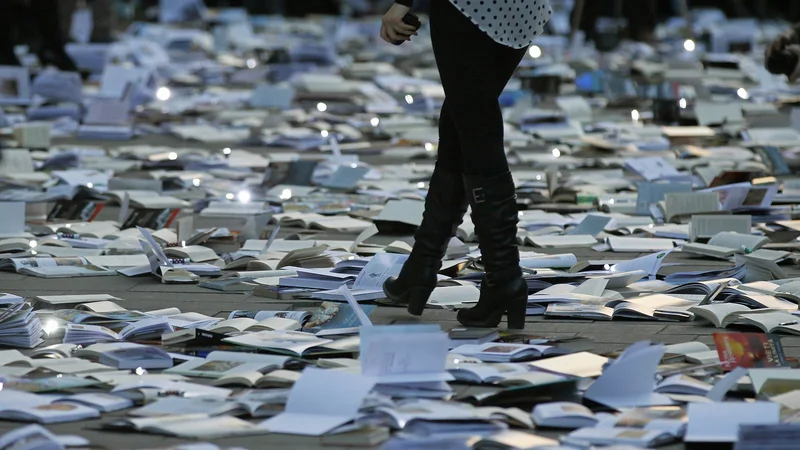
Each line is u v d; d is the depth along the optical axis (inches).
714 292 514.9
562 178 898.1
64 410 368.2
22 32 1592.0
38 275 589.0
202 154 1031.6
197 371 410.0
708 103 1300.4
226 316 508.7
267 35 2365.9
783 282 542.0
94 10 1953.7
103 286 568.7
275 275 571.5
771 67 849.5
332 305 492.1
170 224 703.7
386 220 693.3
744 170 882.8
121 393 385.1
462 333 461.1
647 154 1048.2
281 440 347.3
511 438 338.3
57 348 441.1
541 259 592.4
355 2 3117.6
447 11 461.7
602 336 471.2
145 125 1240.2
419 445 321.4
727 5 2822.3
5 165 925.2
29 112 1270.9
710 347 447.5
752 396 389.7
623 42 2068.2
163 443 345.4
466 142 468.1
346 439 344.2
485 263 475.2
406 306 516.1
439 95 1465.3
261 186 875.4
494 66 467.8
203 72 1683.1
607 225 703.7
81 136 1179.3
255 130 1171.9
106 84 1446.9
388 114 1337.4
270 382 394.3
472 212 473.7
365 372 382.6
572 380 381.4
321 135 1122.0
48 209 772.0
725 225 661.3
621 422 354.0
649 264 576.1
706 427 339.0
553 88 1434.5
